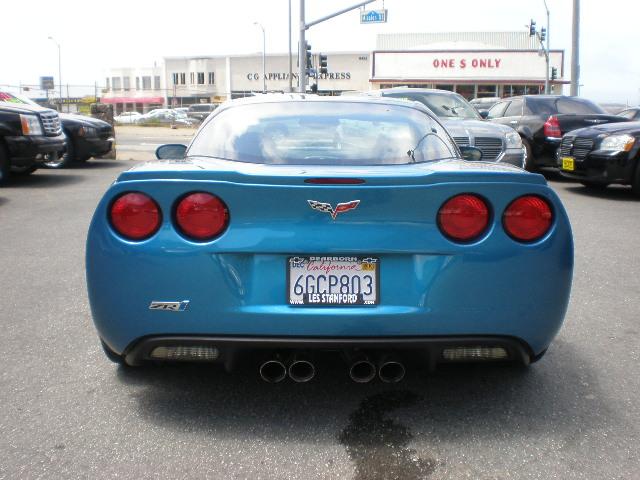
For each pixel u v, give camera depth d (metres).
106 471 2.38
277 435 2.66
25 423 2.75
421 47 59.16
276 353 2.77
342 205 2.55
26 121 10.80
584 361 3.51
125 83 86.88
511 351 2.71
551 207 2.65
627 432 2.70
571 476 2.36
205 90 81.75
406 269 2.61
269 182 2.54
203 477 2.35
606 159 9.84
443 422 2.79
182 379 3.22
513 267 2.60
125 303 2.62
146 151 19.20
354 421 2.79
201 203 2.57
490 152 9.81
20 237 6.79
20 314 4.27
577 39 21.80
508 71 54.41
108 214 2.64
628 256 6.07
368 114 3.59
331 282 2.60
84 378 3.23
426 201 2.56
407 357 2.85
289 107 3.64
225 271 2.57
